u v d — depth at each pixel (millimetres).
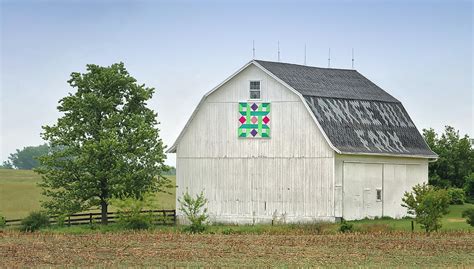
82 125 69812
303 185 70438
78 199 68688
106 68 71438
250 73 72688
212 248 50500
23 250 49375
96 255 47031
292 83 72125
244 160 72438
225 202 72750
